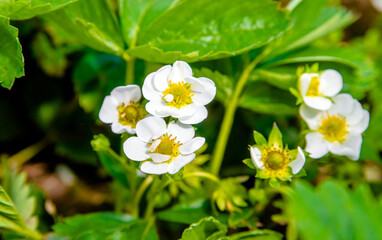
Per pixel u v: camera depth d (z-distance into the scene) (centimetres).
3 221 32
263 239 31
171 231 35
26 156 40
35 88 39
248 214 31
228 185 32
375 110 38
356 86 35
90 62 37
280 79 33
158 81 29
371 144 36
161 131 29
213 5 31
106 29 32
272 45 33
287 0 37
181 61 29
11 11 29
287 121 37
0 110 39
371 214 28
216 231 31
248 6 31
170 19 32
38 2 30
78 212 38
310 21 34
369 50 43
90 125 39
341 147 31
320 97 31
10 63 30
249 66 33
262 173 30
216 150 34
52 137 40
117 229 31
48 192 39
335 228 28
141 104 30
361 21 45
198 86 30
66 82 39
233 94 33
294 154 30
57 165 40
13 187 33
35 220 33
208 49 31
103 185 39
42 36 38
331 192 28
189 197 34
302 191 28
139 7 33
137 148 29
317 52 35
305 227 28
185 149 29
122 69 37
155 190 32
